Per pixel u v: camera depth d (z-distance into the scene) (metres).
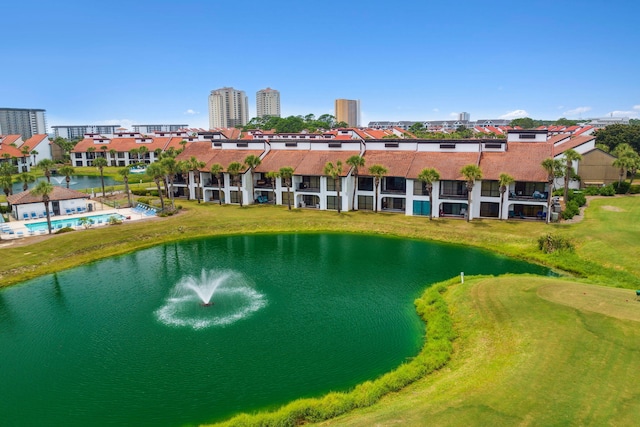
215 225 71.38
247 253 59.66
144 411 27.05
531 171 69.38
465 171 66.62
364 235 67.38
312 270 52.19
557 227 62.72
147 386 29.50
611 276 46.28
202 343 34.91
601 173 90.69
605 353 28.20
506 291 40.31
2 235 63.62
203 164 88.69
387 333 36.09
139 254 59.84
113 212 81.56
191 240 66.25
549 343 30.11
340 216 75.69
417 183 74.00
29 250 57.09
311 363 31.77
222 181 88.94
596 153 90.19
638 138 130.75
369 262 54.78
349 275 50.19
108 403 27.91
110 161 177.00
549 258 53.00
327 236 67.50
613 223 61.53
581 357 28.02
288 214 77.81
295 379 29.86
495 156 74.44
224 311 40.72
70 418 26.59
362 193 80.00
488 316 35.94
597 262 49.41
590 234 56.69
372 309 40.78
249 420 24.77
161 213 77.75
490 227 65.31
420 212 74.69
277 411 25.52
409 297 43.59
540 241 55.69
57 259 55.47
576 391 24.66
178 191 99.12
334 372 30.62
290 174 79.38
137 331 37.12
